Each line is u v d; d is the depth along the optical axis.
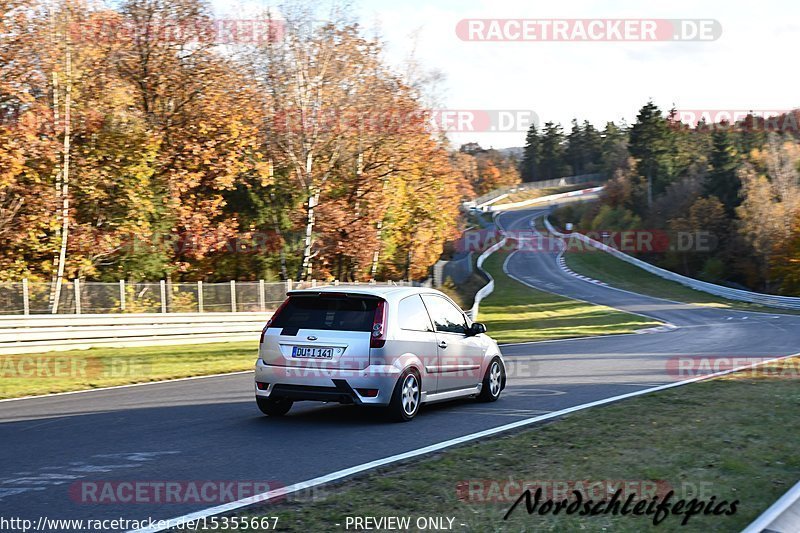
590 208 118.62
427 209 45.66
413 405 9.94
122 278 35.06
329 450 7.89
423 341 10.18
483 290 58.34
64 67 30.27
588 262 86.81
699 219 83.25
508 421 9.75
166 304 25.88
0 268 30.73
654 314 46.81
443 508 5.58
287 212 39.50
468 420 9.88
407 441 8.40
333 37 36.31
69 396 12.82
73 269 31.66
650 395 11.89
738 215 76.00
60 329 21.47
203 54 36.62
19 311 21.97
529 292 64.19
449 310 11.25
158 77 36.81
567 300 57.78
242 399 12.15
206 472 6.88
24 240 30.73
